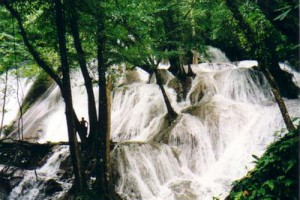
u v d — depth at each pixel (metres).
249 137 13.60
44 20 11.87
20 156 14.60
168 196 11.91
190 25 16.36
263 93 16.61
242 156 13.03
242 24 10.12
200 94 17.12
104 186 10.78
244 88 16.88
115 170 12.29
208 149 13.86
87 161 12.67
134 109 17.42
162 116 16.20
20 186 12.75
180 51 16.73
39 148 14.89
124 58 11.75
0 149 14.94
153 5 14.26
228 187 12.03
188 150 13.96
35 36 13.11
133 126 16.67
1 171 13.41
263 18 11.49
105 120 11.10
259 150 13.00
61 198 10.96
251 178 4.96
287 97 16.19
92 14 10.91
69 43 13.73
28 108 22.42
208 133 14.21
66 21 11.38
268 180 4.54
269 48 11.09
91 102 12.92
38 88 23.08
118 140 16.55
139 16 11.92
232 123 14.39
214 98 16.73
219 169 13.04
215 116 14.68
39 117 20.64
